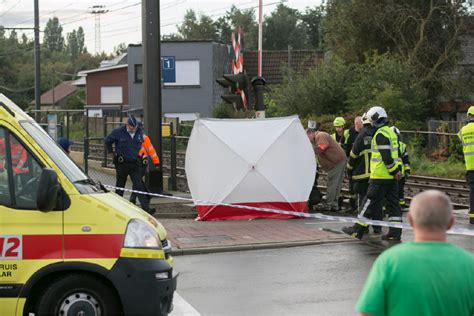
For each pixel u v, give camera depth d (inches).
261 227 603.5
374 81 1536.7
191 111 2250.2
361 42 1807.3
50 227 302.4
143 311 302.8
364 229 550.6
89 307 303.4
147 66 783.7
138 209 330.6
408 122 1486.2
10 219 301.6
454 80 1755.7
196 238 549.6
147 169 781.9
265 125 652.7
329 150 693.3
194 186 649.6
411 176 1039.0
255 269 456.1
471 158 623.2
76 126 1379.2
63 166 320.2
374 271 174.9
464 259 171.8
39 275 299.4
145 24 780.6
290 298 383.9
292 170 651.5
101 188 341.4
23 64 4168.3
